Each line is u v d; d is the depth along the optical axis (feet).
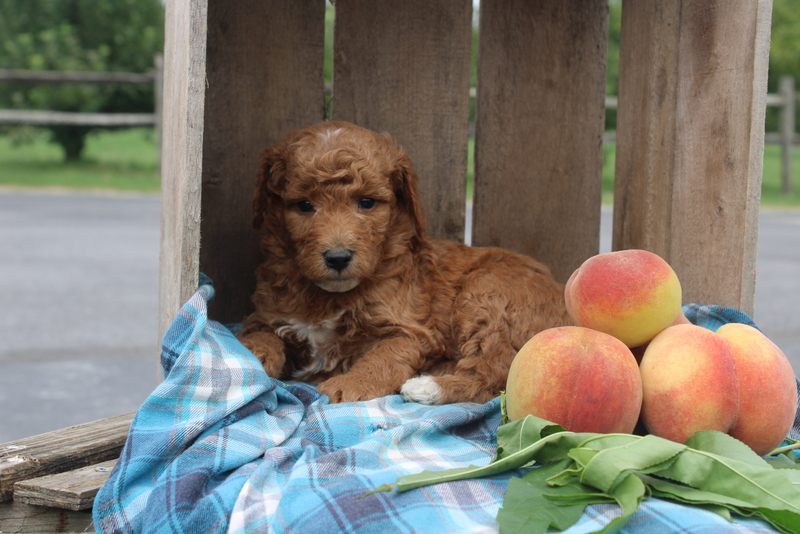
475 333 3.90
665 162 4.03
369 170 3.77
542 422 3.25
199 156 3.52
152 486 3.31
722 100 3.87
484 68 4.46
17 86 23.53
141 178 19.60
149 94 24.30
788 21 32.19
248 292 4.32
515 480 3.17
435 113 4.47
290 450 3.37
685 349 3.33
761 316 7.74
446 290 3.98
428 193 4.49
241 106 4.27
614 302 3.41
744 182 3.81
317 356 3.95
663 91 4.01
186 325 3.50
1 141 28.45
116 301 7.90
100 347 6.29
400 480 3.16
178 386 3.42
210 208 4.25
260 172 3.92
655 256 3.47
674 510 3.10
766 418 3.32
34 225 12.33
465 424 3.60
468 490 3.20
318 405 3.59
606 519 3.10
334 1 4.36
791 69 30.86
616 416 3.28
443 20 4.44
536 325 3.92
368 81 4.42
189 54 3.49
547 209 4.55
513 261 4.07
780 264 10.77
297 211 3.80
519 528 3.02
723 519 3.10
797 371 5.72
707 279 3.92
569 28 4.50
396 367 3.80
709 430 3.29
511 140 4.50
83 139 23.24
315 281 3.76
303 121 4.35
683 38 3.98
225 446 3.34
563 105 4.52
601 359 3.30
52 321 7.06
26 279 8.79
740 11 3.81
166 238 3.78
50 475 3.46
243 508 3.16
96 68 24.18
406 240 3.96
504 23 4.46
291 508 3.12
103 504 3.28
